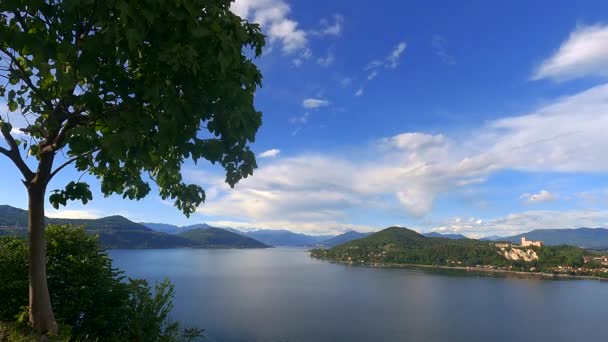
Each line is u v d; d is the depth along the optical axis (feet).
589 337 262.67
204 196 25.80
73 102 16.78
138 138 16.43
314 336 234.38
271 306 327.47
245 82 17.62
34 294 20.77
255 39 19.53
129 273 436.76
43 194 20.74
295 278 567.59
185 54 14.66
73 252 29.86
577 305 390.63
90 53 15.11
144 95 15.49
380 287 488.02
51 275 28.58
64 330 24.07
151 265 609.83
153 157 22.39
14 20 18.07
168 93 16.05
